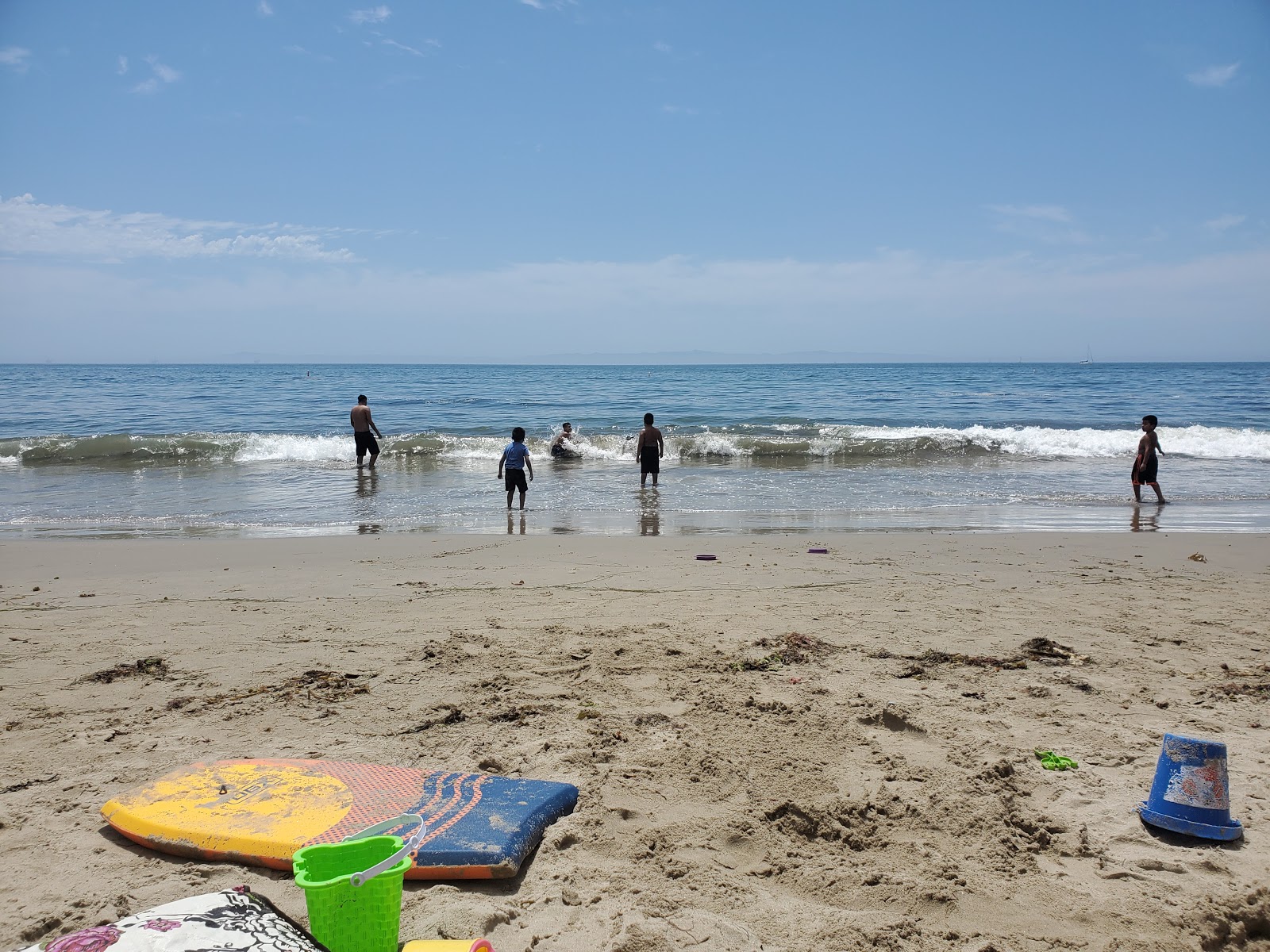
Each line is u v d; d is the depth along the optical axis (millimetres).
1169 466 19141
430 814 3430
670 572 8562
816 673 5422
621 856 3314
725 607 7141
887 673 5426
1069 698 5000
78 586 8023
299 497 14984
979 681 5301
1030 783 3898
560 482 17078
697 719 4641
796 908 2979
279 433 26484
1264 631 6469
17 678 5395
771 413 33219
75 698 5043
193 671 5527
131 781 3957
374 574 8523
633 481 17141
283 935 2457
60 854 3314
